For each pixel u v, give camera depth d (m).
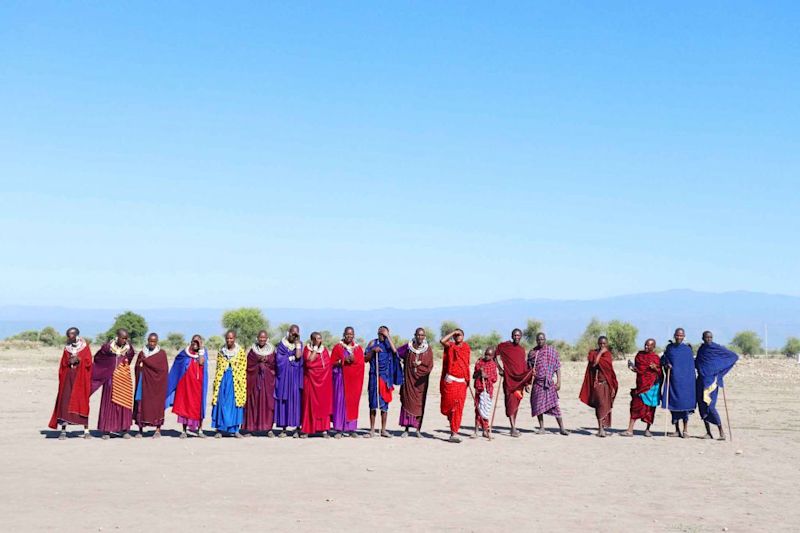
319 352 17.98
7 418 20.77
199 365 17.70
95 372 17.34
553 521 10.28
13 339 78.88
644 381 18.67
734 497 11.95
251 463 14.38
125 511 10.50
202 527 9.72
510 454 15.84
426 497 11.64
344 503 11.15
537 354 19.06
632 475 13.67
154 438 17.53
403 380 18.44
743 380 38.50
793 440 18.27
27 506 10.74
